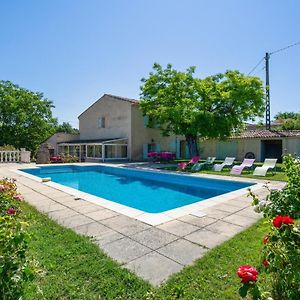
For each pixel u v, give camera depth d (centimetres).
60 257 343
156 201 990
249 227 483
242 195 797
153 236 435
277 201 291
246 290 187
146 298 261
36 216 530
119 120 2542
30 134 3128
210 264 330
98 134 2816
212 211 602
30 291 259
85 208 617
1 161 1997
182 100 1725
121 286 279
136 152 2458
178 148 2717
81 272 306
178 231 462
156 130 2648
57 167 1833
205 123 1703
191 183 1316
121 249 380
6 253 212
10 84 3058
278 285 224
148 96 2145
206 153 2703
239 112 1805
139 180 1494
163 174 1452
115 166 1820
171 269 320
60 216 548
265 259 221
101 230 463
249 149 2386
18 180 1066
